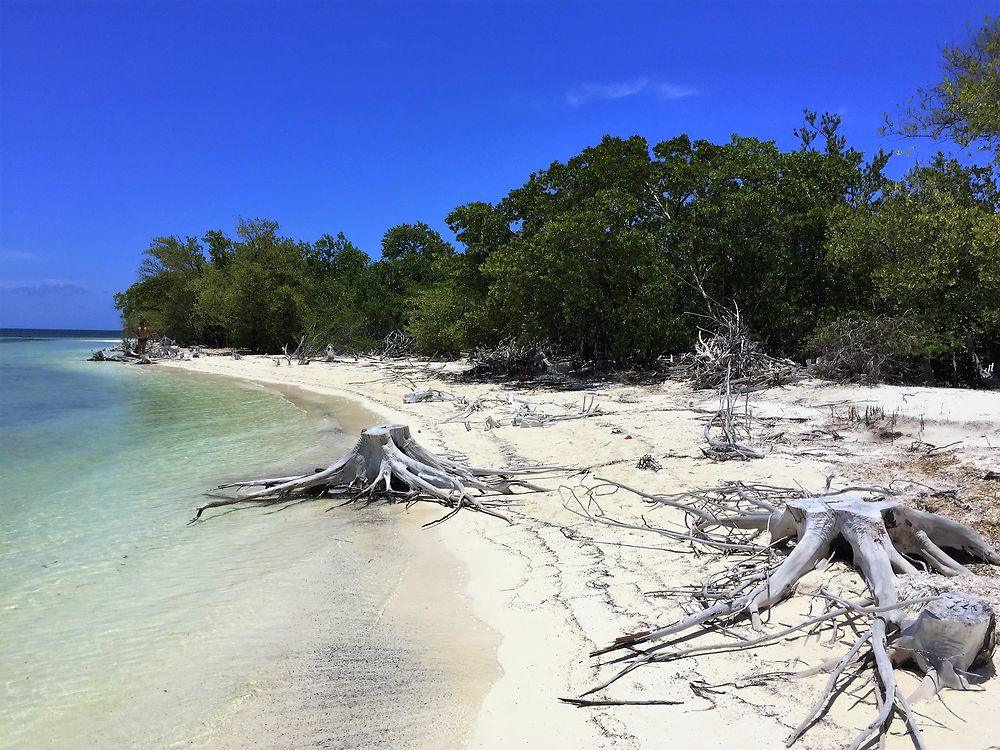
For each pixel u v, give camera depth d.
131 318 66.56
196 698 4.55
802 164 21.12
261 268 48.00
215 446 14.34
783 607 5.04
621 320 21.16
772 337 20.25
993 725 3.53
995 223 14.35
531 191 24.67
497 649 5.07
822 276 20.28
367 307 42.44
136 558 7.45
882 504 5.56
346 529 8.37
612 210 20.75
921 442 9.63
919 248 16.67
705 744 3.62
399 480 9.96
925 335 15.70
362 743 3.95
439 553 7.38
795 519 5.75
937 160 17.78
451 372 27.80
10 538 8.21
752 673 4.27
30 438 15.52
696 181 21.78
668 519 7.54
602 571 6.25
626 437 11.77
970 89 15.18
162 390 27.22
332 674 4.79
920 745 3.28
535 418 14.24
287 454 13.36
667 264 20.59
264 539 8.07
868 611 4.28
